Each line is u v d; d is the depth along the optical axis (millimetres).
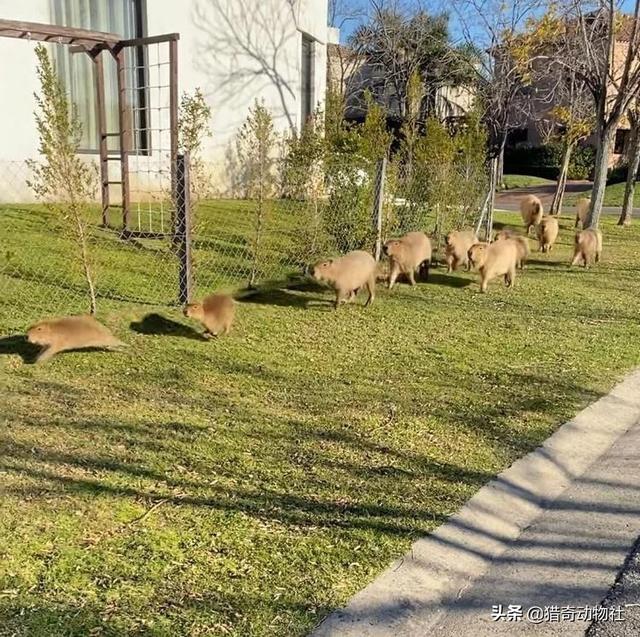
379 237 7883
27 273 6164
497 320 6258
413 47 28125
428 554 2488
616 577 2461
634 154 15422
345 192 7809
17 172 9734
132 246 7570
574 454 3484
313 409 3842
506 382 4508
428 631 2109
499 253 7449
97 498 2727
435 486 3006
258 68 13469
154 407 3736
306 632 2025
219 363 4578
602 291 7812
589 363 5023
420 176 9555
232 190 13125
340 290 6211
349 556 2430
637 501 3037
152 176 11320
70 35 7527
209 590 2191
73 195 5113
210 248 7930
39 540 2418
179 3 11727
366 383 4348
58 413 3570
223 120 12859
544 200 25391
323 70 16297
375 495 2887
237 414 3703
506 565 2506
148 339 4988
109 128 11258
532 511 2914
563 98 20000
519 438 3600
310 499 2818
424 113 26688
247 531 2549
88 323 4531
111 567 2287
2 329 4855
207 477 2957
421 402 4051
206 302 5133
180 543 2449
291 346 5098
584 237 9250
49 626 1986
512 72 19016
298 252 7488
